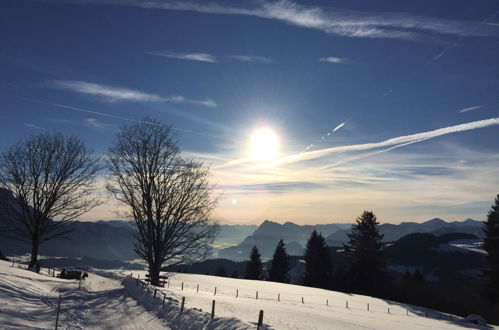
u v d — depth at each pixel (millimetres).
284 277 106500
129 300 30109
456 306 84312
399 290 87000
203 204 45656
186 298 34406
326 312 42219
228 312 28891
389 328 34500
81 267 81062
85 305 26922
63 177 52062
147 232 44938
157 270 44188
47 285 36406
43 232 51844
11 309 20984
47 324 19516
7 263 50938
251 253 110750
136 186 44844
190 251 45000
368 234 90562
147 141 44938
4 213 49281
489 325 57000
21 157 50344
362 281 86750
